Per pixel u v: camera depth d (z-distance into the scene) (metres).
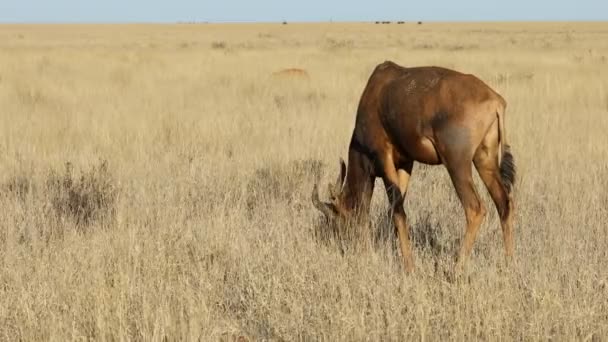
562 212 20.31
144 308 13.73
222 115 37.12
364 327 13.36
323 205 18.02
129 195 22.39
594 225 19.30
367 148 17.55
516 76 53.88
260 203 22.23
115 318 13.61
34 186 23.81
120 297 14.33
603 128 33.31
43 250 17.28
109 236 18.09
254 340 13.86
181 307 13.90
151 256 16.44
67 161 26.08
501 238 18.62
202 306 14.09
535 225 19.45
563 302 14.15
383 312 14.05
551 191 22.67
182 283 15.28
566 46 119.25
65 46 123.25
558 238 17.72
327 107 39.94
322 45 120.69
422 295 14.22
